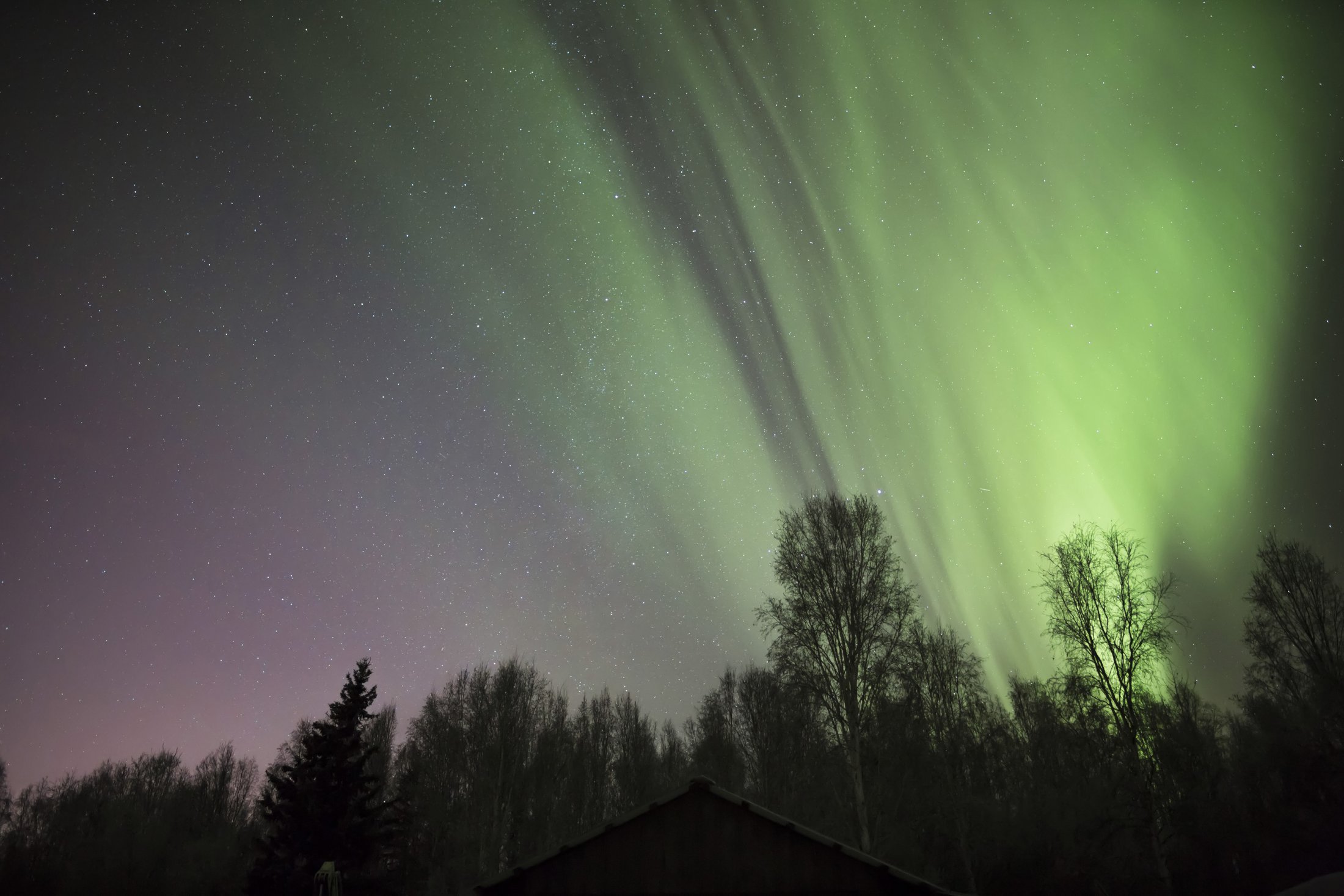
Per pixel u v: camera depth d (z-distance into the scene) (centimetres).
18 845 4756
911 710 3672
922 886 1883
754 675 5412
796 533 3856
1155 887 3475
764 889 1912
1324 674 3834
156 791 6250
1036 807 3969
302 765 3994
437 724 5819
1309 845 3519
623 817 1984
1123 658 3672
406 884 4516
